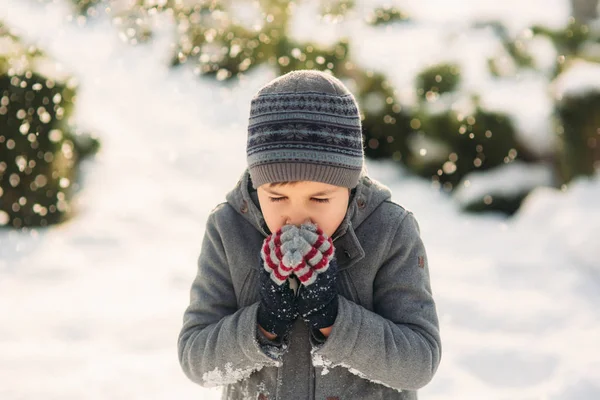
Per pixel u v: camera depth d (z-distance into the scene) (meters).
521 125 6.71
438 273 4.75
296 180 1.49
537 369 3.37
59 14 6.83
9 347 3.61
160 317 4.04
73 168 6.34
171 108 9.32
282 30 7.45
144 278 4.75
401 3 9.63
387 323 1.56
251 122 1.56
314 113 1.51
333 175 1.50
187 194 6.95
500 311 4.05
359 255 1.59
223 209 1.72
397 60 7.75
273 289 1.48
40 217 5.77
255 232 1.68
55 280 4.69
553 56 7.87
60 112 5.75
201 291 1.70
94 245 5.45
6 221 5.67
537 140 6.61
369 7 9.30
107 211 6.26
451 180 7.01
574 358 3.40
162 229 5.94
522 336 3.78
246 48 7.09
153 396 3.11
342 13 8.02
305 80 1.54
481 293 4.35
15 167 5.64
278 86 1.54
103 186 6.87
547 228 5.51
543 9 10.85
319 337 1.53
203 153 8.23
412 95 7.43
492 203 6.39
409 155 7.40
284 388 1.61
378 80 7.52
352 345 1.50
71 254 5.20
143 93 9.52
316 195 1.51
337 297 1.51
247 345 1.51
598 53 7.55
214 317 1.68
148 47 9.18
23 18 6.60
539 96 7.05
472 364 3.42
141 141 8.42
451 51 7.89
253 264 1.66
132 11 3.96
